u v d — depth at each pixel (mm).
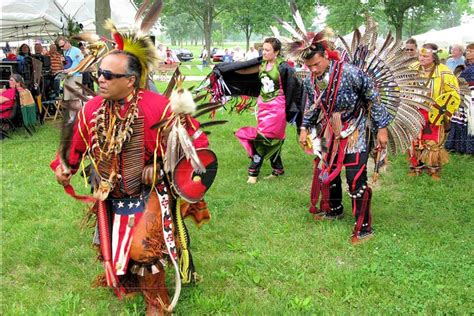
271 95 5566
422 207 5016
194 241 4160
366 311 3154
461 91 5953
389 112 4285
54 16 12016
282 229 4418
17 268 3803
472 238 4262
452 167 6453
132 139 2824
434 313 3160
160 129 2848
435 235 4301
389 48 4109
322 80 3977
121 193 2928
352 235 4215
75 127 2939
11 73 9625
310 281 3520
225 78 6086
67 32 12453
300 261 3822
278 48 5512
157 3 2867
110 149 2799
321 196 4699
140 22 2844
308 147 4312
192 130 2914
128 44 2791
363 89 3957
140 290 3234
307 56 3887
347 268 3721
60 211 4875
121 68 2705
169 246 2910
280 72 5496
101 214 2984
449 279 3535
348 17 17188
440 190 5520
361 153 4086
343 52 4164
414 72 4250
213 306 3197
